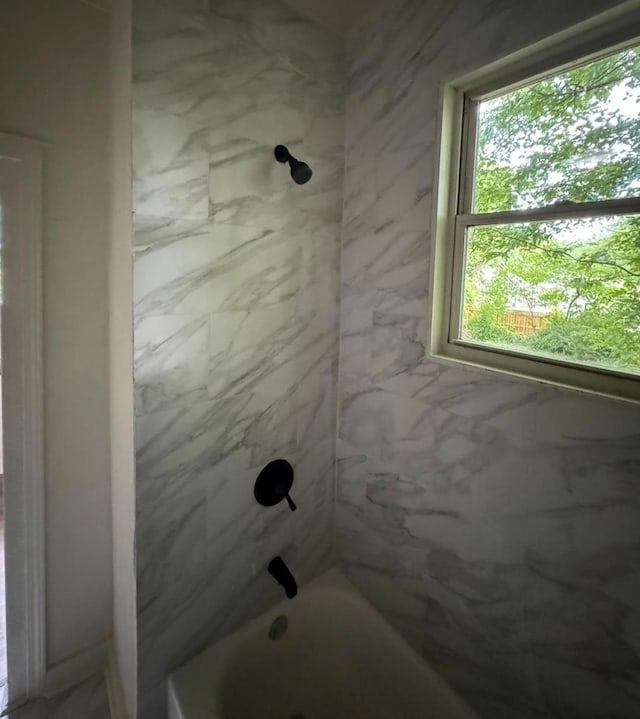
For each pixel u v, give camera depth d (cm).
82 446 150
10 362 132
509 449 113
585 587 101
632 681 95
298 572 165
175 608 129
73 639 157
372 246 147
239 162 127
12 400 134
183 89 113
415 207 131
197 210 120
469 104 122
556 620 107
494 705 122
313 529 168
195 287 122
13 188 125
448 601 133
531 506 110
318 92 145
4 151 121
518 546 113
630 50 92
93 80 136
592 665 101
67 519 150
